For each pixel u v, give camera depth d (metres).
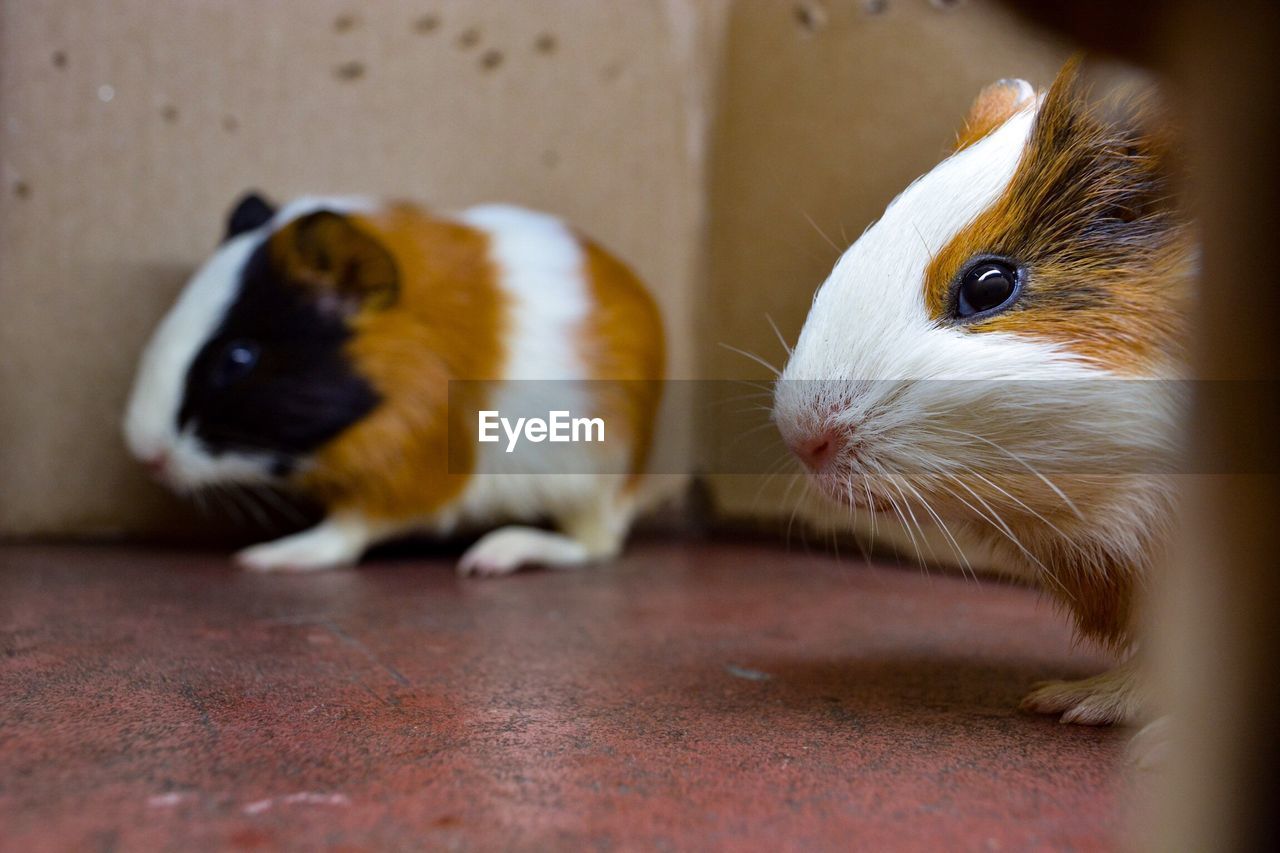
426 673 0.33
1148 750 0.25
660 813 0.21
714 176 0.57
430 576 0.46
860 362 0.28
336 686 0.32
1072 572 0.30
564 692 0.32
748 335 0.55
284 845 0.19
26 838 0.19
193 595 0.41
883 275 0.29
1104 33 0.15
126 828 0.20
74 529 0.51
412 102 0.54
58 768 0.23
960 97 0.46
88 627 0.36
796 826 0.21
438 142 0.54
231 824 0.20
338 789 0.22
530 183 0.56
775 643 0.37
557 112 0.56
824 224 0.51
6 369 0.50
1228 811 0.15
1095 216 0.27
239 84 0.52
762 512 0.54
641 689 0.32
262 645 0.35
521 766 0.25
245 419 0.46
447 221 0.49
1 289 0.50
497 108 0.55
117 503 0.51
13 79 0.49
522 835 0.20
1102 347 0.26
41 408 0.50
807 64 0.52
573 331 0.48
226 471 0.47
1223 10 0.13
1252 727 0.15
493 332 0.47
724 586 0.45
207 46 0.51
